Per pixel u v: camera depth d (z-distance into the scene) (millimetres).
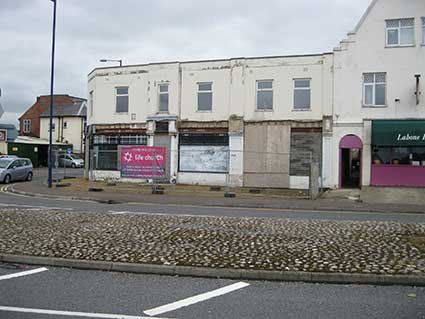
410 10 24812
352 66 25594
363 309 5738
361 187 24422
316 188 21469
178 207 18047
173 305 5867
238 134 27734
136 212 15359
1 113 12367
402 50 24891
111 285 6812
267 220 13242
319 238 10055
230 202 19594
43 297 6141
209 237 10094
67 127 66500
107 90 31703
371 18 25375
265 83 27625
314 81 26484
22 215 13461
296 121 26688
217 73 28453
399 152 24719
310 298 6227
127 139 30859
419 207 18438
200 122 28734
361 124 25281
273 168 27000
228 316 5457
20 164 31828
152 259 8031
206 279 7250
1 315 5398
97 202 19797
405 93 24766
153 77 30062
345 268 7430
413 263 7754
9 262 8227
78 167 53719
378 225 12297
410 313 5578
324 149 25906
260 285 6910
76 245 9117
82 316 5395
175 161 29078
